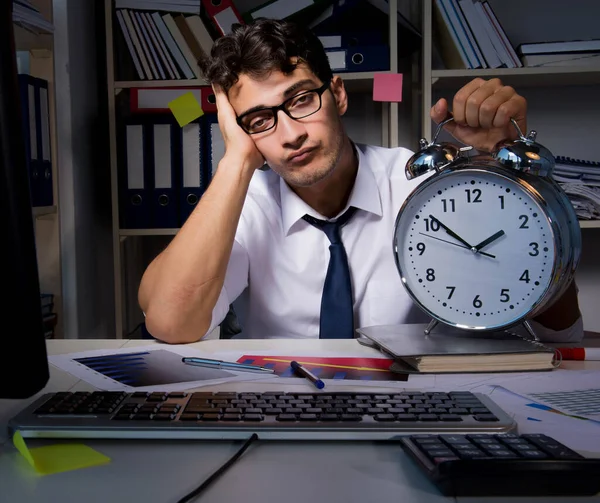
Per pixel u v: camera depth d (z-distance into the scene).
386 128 2.43
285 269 1.43
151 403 0.66
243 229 1.45
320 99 1.23
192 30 2.24
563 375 0.83
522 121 1.12
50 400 0.67
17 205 0.53
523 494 0.48
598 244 2.50
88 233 2.33
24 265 0.54
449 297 0.94
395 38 2.13
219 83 1.25
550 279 0.88
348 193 1.44
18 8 1.78
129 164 2.22
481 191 0.91
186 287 1.10
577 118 2.44
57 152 2.10
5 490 0.49
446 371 0.84
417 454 0.53
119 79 2.44
